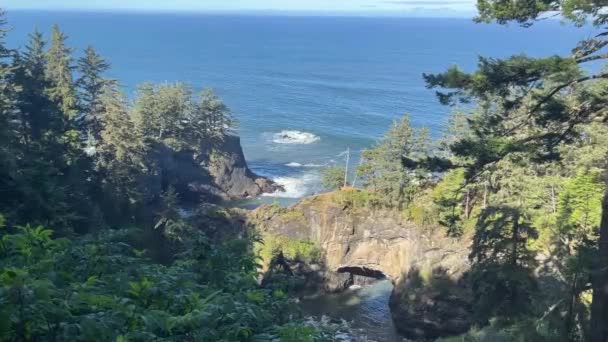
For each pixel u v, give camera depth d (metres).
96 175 52.66
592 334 15.30
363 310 52.62
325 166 95.44
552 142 15.11
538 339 18.95
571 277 18.86
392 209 52.53
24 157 34.12
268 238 54.66
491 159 14.23
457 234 22.59
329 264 55.22
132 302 7.17
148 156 72.25
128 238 14.26
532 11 13.57
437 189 48.72
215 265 9.85
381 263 53.72
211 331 6.72
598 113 14.70
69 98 61.41
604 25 13.39
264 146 106.81
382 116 129.62
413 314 46.62
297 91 166.12
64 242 8.59
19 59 54.69
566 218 27.77
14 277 5.89
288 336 7.19
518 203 36.28
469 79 13.96
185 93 82.88
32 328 5.87
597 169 30.23
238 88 172.00
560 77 13.22
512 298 23.19
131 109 82.25
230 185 83.75
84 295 6.32
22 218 23.23
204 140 83.06
